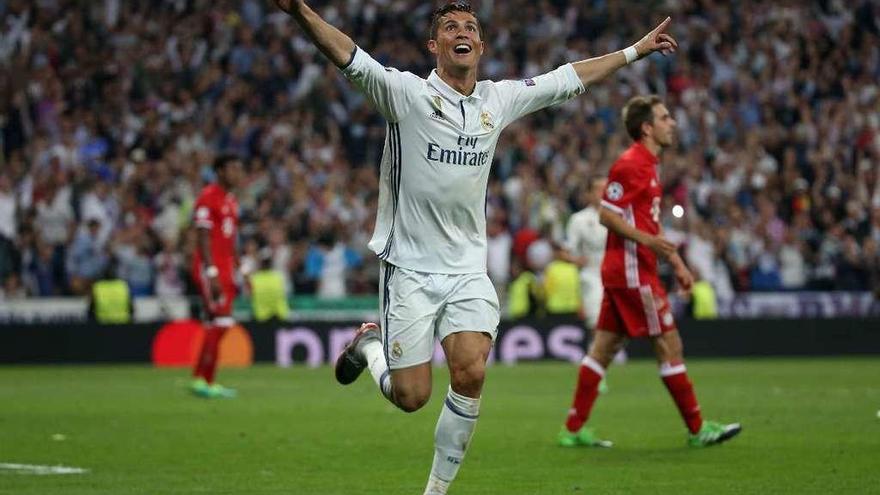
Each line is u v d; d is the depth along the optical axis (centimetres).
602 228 2877
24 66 4719
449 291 1226
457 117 1230
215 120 4672
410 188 1232
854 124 5106
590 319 2898
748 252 4466
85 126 4600
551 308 4038
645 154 1789
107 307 3894
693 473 1537
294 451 1761
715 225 4556
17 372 3538
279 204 4388
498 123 1255
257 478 1512
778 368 3638
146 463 1645
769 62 5303
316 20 1180
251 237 4241
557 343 4028
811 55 5356
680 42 5297
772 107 5153
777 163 4991
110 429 2042
